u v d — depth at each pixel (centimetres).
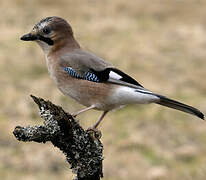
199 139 1584
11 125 1603
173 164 1442
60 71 855
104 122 1667
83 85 841
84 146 680
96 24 2734
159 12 3009
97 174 693
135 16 2936
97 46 2398
